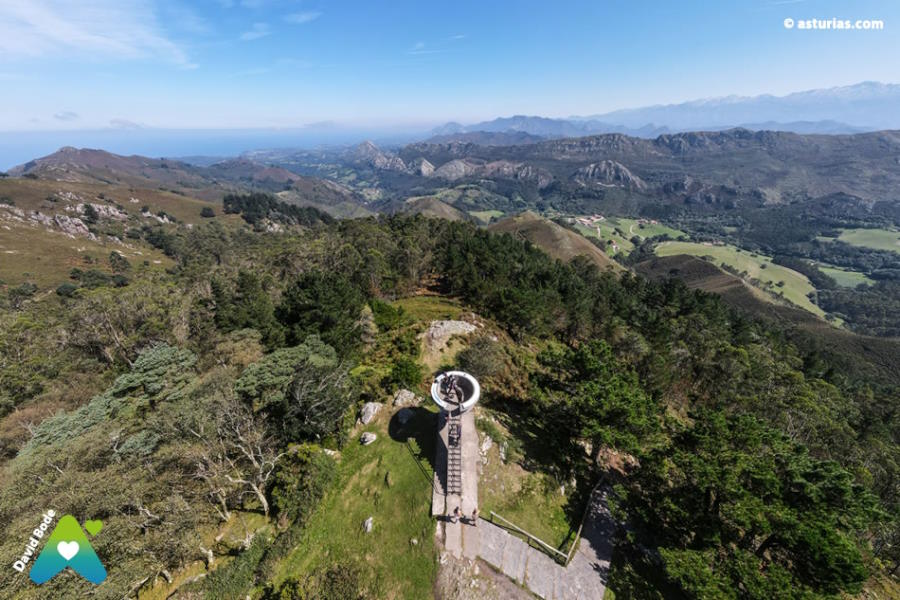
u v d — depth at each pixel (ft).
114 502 68.44
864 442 154.20
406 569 74.90
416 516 83.20
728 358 185.26
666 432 107.45
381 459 98.48
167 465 83.97
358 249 281.54
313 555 80.48
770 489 75.31
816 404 163.02
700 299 327.88
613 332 192.65
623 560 80.43
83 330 166.81
